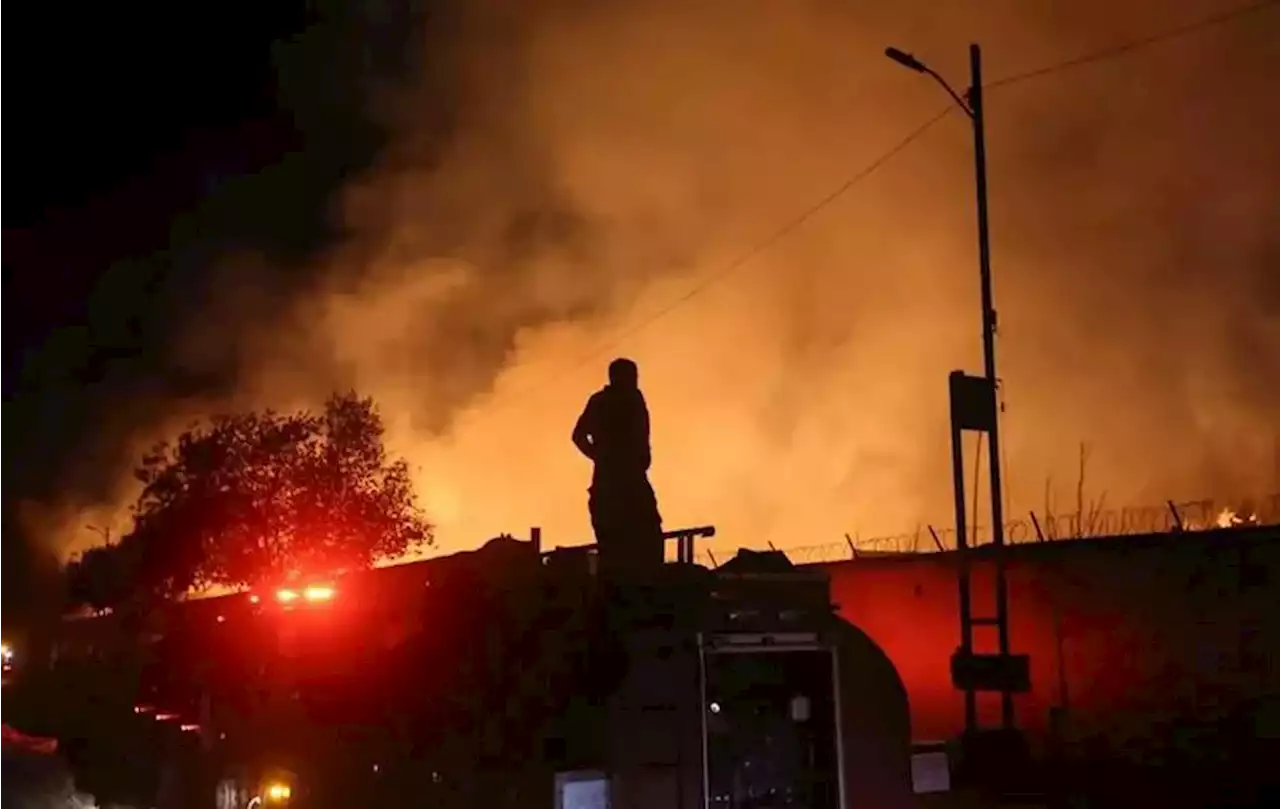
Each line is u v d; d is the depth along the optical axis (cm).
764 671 977
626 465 1125
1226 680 1567
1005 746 1589
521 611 948
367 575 1093
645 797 871
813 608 978
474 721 951
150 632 1730
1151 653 1656
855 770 972
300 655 1157
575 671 903
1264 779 1492
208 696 1340
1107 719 1688
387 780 1013
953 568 1930
